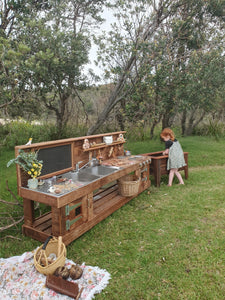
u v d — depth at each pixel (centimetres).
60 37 693
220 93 1014
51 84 784
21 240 326
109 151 521
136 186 447
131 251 301
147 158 534
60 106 1021
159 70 693
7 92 693
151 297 228
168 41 748
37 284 231
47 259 258
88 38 841
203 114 1488
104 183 374
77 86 906
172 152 549
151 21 742
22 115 868
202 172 685
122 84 792
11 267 258
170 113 872
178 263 277
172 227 359
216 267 268
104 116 836
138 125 817
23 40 676
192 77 721
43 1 828
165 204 450
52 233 302
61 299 216
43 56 631
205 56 749
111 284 245
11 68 589
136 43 709
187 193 506
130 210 427
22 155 307
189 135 1531
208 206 434
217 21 904
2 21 773
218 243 313
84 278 246
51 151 366
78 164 409
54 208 294
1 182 586
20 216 387
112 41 734
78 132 991
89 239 331
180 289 237
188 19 776
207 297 228
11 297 220
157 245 313
